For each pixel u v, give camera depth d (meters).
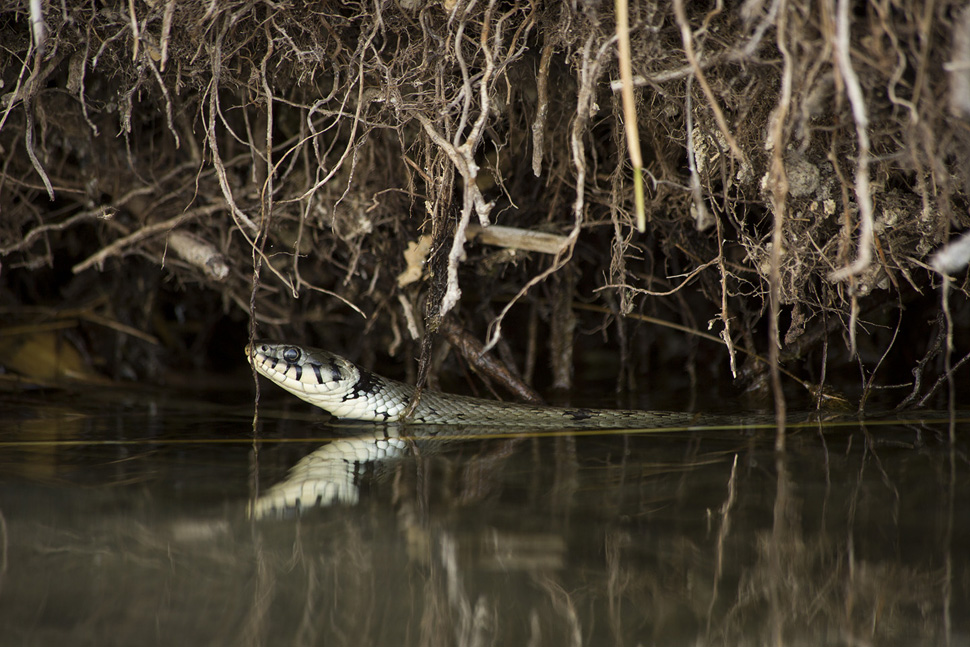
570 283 7.09
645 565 2.58
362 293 6.93
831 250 4.70
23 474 3.81
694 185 4.02
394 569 2.56
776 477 3.66
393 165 5.80
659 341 8.04
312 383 5.70
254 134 6.02
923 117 3.70
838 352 7.09
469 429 5.30
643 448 4.46
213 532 2.91
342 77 5.08
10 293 7.71
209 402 6.43
